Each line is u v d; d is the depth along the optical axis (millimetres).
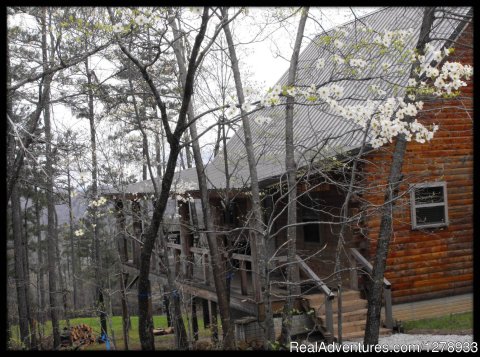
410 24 11820
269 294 7266
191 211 11766
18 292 14453
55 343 15797
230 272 10820
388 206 7961
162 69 9867
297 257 9664
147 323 6570
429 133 6070
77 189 7492
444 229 11211
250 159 8297
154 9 6258
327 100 5715
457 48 10836
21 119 10719
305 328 8867
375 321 8172
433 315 10906
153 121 10820
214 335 10812
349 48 7879
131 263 16031
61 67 6609
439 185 11164
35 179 9203
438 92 6395
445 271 11141
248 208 10859
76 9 6879
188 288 11938
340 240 7270
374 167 10227
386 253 8281
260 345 8766
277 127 12148
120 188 11500
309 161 7633
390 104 5922
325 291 8992
